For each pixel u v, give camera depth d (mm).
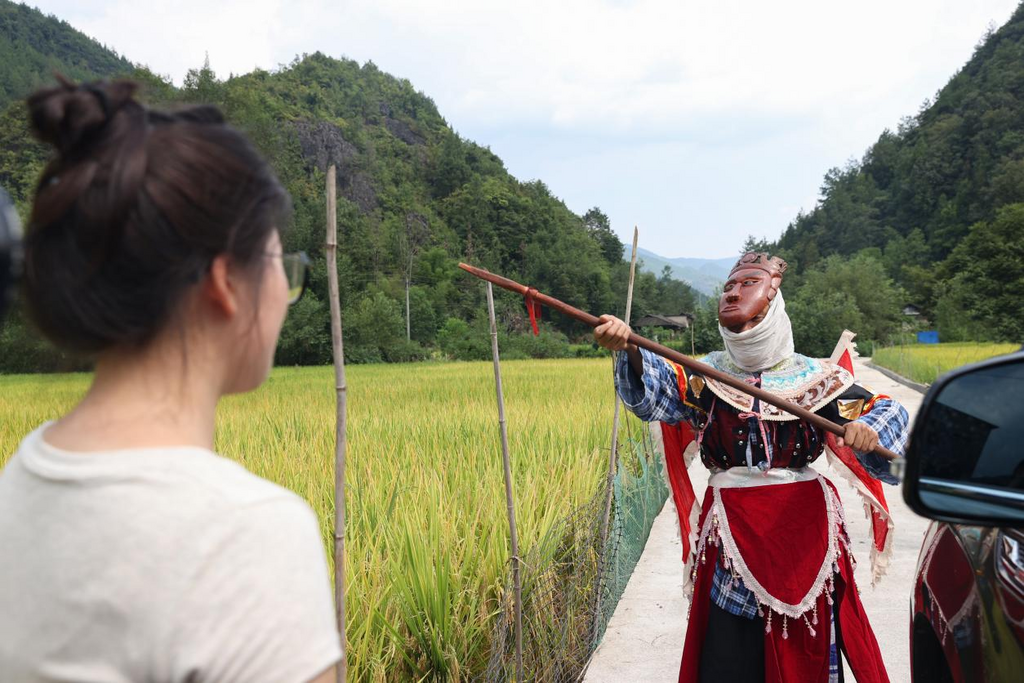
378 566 3883
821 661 2674
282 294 940
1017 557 1710
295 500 836
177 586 739
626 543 5324
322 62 174500
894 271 125375
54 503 782
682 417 2859
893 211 149000
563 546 4758
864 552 5965
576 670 3969
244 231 840
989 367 1495
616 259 155250
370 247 98938
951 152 141375
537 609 3787
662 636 4383
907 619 4609
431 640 3582
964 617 1940
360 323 59969
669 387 2799
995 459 1515
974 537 1988
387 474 5941
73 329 792
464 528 4684
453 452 7191
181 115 867
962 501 1472
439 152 152375
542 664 3658
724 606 2748
